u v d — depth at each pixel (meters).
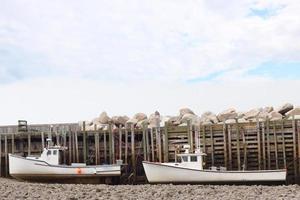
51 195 35.44
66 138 54.69
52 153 49.69
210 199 32.62
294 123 49.34
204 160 49.28
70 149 53.84
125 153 52.47
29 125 56.78
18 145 55.72
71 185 44.69
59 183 48.59
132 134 52.25
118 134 53.16
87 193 36.62
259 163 49.44
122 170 50.06
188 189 39.28
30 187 42.34
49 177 48.75
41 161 48.94
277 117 57.75
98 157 52.75
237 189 39.56
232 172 44.09
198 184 44.53
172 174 44.81
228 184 44.12
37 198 33.78
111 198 33.28
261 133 49.94
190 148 50.78
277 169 48.62
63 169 48.50
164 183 45.09
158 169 45.00
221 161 50.72
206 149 50.97
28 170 48.81
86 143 53.84
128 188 40.94
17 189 40.56
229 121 56.00
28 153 54.81
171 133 51.81
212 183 44.41
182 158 45.38
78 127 55.78
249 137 50.31
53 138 55.28
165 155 51.59
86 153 53.53
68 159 53.72
